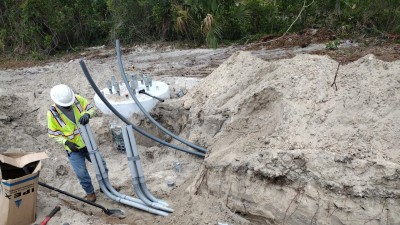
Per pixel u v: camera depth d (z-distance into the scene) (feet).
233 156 17.49
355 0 47.60
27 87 36.63
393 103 16.48
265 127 18.93
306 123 17.28
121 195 18.70
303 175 15.29
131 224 17.10
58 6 54.03
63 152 24.13
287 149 16.19
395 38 42.11
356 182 14.33
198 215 17.10
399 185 13.91
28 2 51.52
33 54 50.65
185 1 48.42
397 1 45.27
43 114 28.73
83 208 18.54
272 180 15.97
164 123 25.64
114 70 36.09
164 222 17.04
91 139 17.89
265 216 16.28
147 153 23.66
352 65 19.61
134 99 24.68
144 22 53.01
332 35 45.03
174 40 52.08
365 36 44.34
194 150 22.56
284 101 18.57
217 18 48.47
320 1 49.21
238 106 21.11
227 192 17.38
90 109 18.13
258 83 21.67
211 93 24.34
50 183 20.97
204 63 41.34
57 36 54.03
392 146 15.19
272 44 45.32
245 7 49.57
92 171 22.15
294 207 15.42
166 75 37.11
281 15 52.34
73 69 34.55
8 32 54.80
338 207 14.48
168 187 20.04
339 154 15.05
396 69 18.08
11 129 26.37
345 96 17.62
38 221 16.83
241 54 25.46
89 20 55.47
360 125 16.30
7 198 15.37
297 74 19.71
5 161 16.62
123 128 17.66
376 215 13.98
